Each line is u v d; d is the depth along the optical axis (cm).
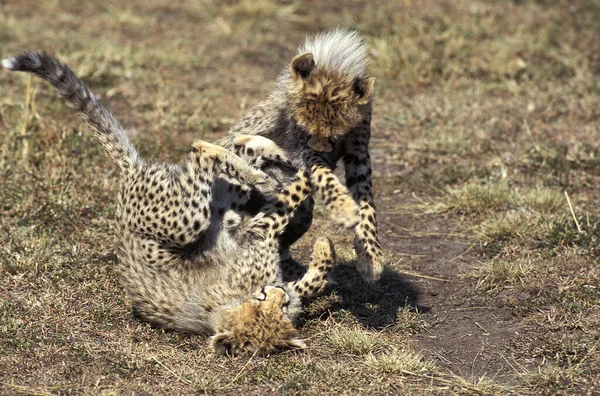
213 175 926
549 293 977
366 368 835
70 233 1098
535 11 2078
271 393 787
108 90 1656
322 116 903
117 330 895
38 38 1833
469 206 1227
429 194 1310
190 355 857
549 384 805
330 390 794
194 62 1839
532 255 1075
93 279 982
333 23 2058
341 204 891
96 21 2019
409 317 945
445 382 820
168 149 1405
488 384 806
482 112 1580
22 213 1123
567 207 1188
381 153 1473
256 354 851
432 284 1044
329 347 888
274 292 872
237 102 1656
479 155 1409
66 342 853
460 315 968
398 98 1700
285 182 988
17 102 1509
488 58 1805
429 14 2036
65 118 1491
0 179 1198
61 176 1213
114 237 1058
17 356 821
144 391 781
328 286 1015
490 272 1030
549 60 1822
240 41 1988
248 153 977
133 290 923
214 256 912
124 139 985
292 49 1983
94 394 761
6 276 975
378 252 920
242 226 952
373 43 1914
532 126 1515
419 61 1809
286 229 1001
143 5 2159
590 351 852
